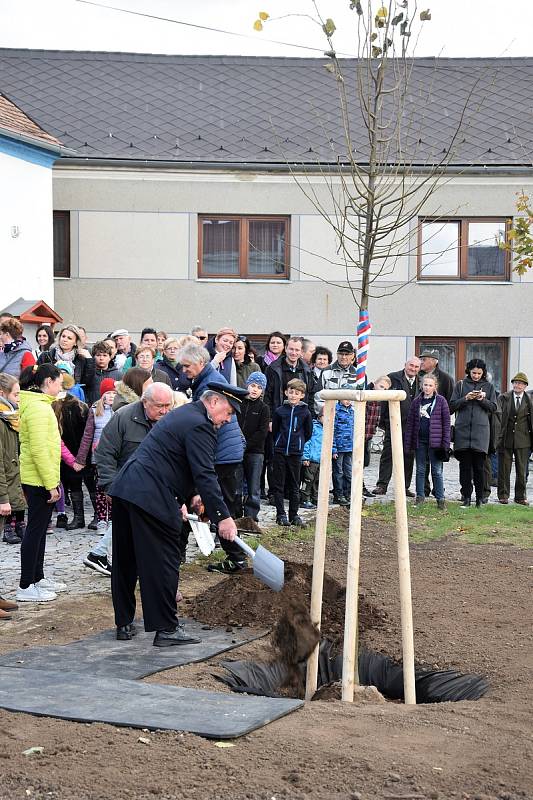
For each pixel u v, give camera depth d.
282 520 11.80
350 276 22.17
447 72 25.95
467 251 22.44
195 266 22.12
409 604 6.03
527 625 7.57
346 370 13.59
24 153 18.89
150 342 12.26
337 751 4.64
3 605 7.89
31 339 18.53
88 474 11.52
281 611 7.50
